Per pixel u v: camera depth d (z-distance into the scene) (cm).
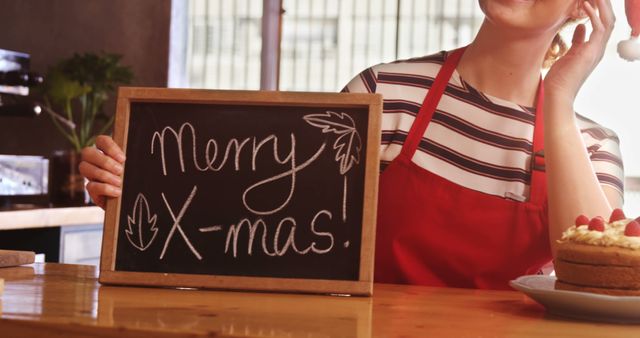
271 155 148
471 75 182
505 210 175
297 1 447
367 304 137
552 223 161
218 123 150
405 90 184
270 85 447
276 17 447
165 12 426
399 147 182
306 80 446
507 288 177
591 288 139
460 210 175
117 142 149
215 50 456
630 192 396
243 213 146
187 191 148
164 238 147
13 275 154
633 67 392
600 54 169
